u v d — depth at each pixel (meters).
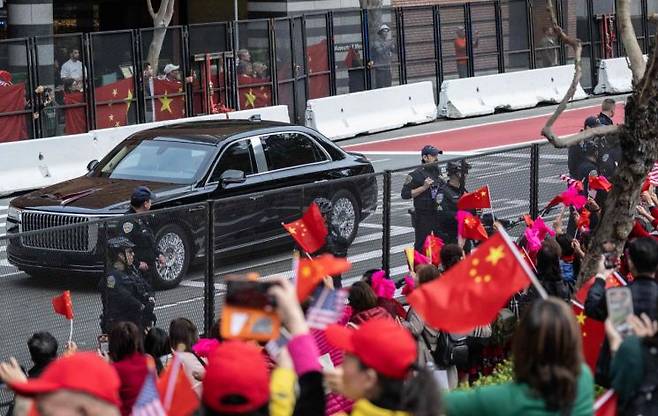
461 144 70.06
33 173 58.59
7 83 60.34
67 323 26.84
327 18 76.62
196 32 69.44
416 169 32.44
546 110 84.44
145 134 43.38
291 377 12.22
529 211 35.31
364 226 32.28
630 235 26.31
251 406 11.30
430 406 11.33
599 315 18.67
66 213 37.81
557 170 36.16
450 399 12.34
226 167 41.12
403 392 11.77
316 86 76.81
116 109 65.56
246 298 11.57
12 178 57.88
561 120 78.62
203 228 29.09
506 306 26.78
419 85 80.19
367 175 31.88
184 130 43.16
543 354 12.05
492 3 84.88
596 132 23.14
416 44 81.38
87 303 27.05
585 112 82.25
